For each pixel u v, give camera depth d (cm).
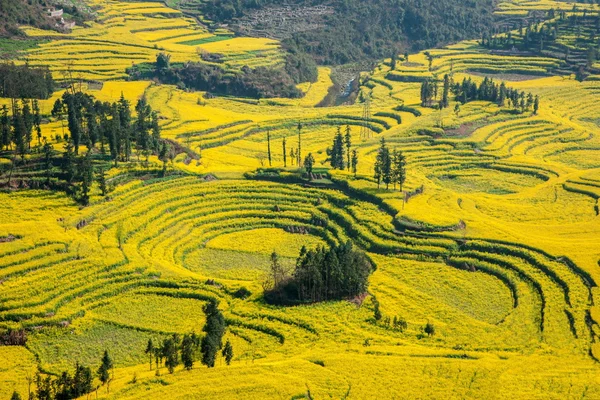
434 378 16012
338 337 18075
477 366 16500
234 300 19975
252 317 19088
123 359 17675
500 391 15538
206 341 16788
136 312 19512
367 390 15538
